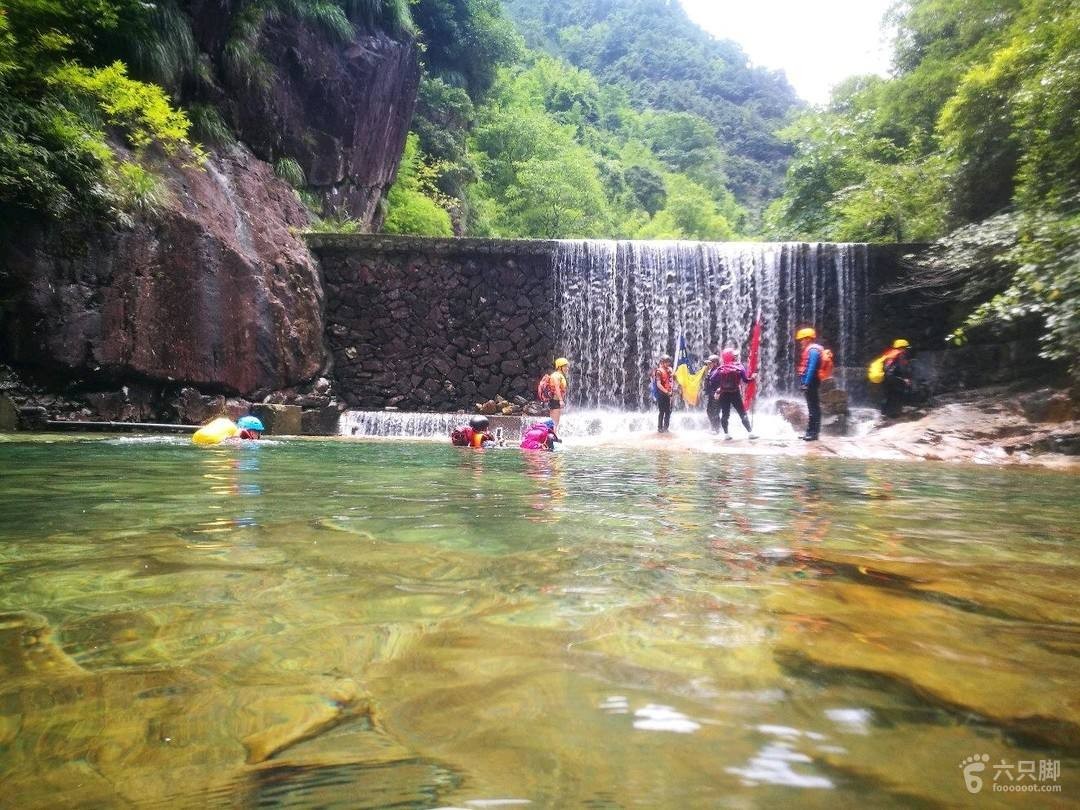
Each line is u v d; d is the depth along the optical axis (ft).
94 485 11.70
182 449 21.83
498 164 119.96
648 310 52.01
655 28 410.72
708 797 2.14
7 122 29.14
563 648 3.62
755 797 2.15
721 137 348.79
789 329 50.96
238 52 48.39
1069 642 3.84
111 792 2.20
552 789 2.20
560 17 424.87
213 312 39.24
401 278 50.75
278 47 52.21
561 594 4.79
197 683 3.11
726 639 3.81
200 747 2.51
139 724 2.69
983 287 43.32
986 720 2.78
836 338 50.44
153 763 2.39
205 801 2.14
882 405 45.91
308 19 54.75
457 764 2.38
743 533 7.77
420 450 25.53
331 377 49.57
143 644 3.64
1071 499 13.01
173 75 42.39
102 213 32.76
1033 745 2.55
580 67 384.27
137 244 35.12
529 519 8.49
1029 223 35.70
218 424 28.14
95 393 34.17
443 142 88.53
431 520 8.29
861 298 50.08
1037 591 5.10
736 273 51.62
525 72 201.46
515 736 2.60
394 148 68.03
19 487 11.32
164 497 10.18
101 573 5.29
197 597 4.61
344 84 57.57
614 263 51.72
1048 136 36.63
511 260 51.34
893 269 49.55
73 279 32.68
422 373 50.65
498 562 5.86
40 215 31.40
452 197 87.61
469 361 50.88
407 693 3.01
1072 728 2.71
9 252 30.71
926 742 2.57
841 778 2.28
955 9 61.21
